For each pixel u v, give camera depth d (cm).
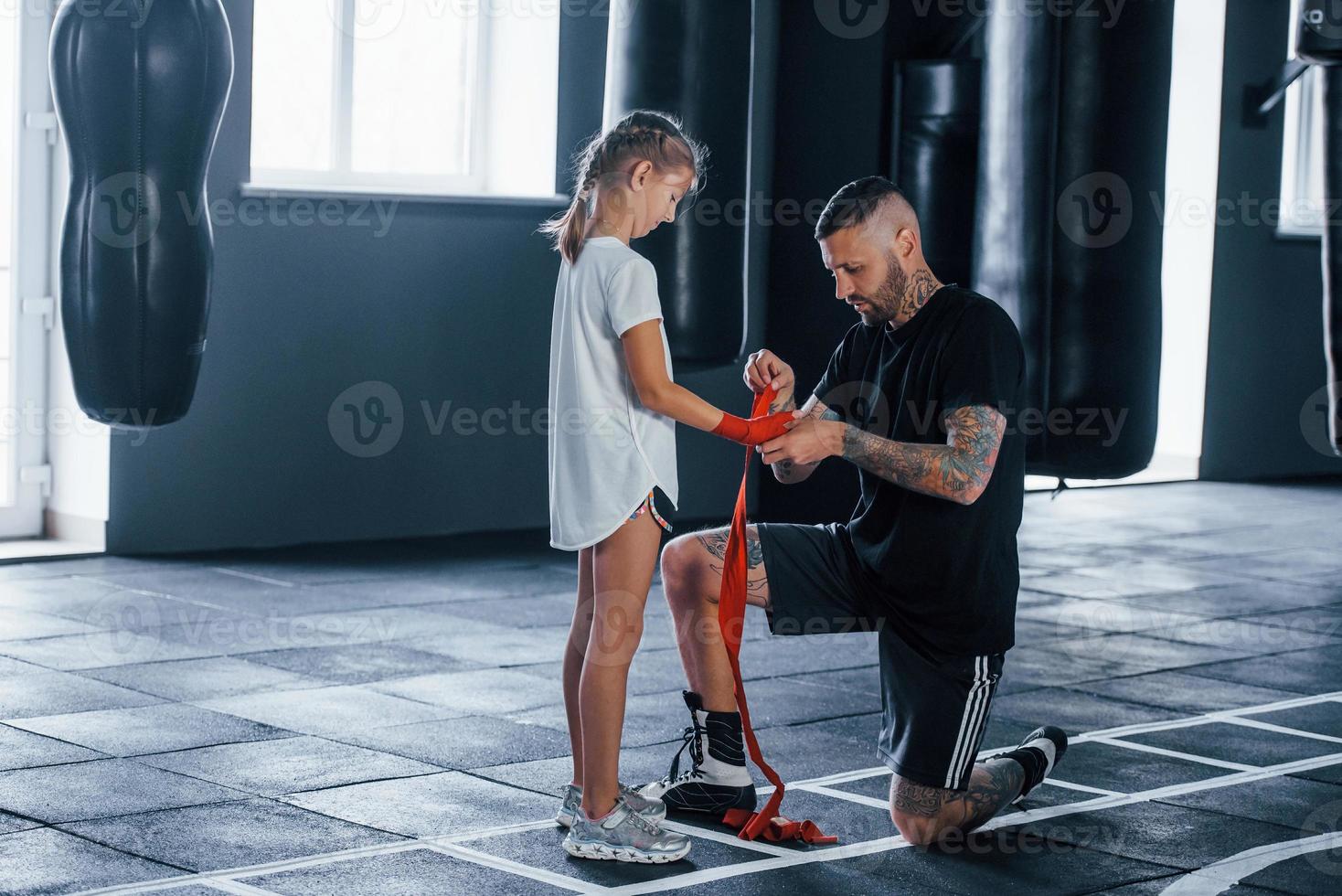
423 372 688
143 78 365
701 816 317
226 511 637
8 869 271
